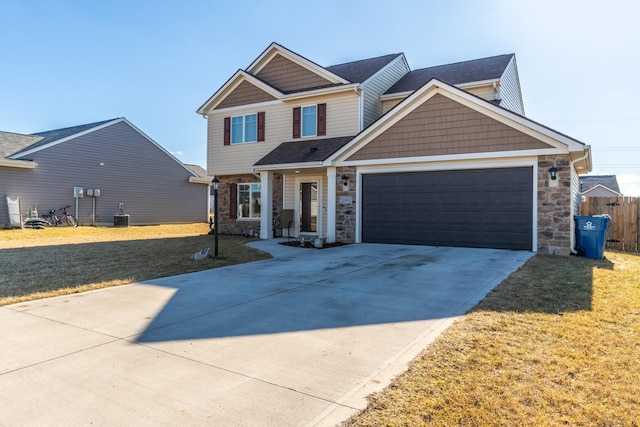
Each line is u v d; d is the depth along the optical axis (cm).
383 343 394
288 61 1683
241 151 1744
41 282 698
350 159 1299
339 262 909
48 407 276
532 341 388
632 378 308
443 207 1167
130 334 430
